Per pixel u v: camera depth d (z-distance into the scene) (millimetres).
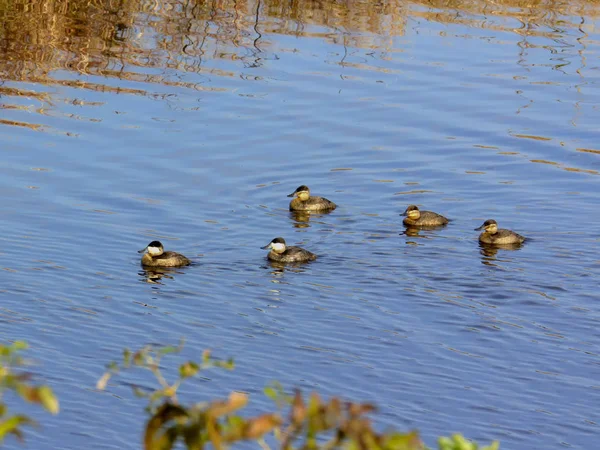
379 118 33344
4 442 15516
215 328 20516
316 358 19109
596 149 31484
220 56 37094
